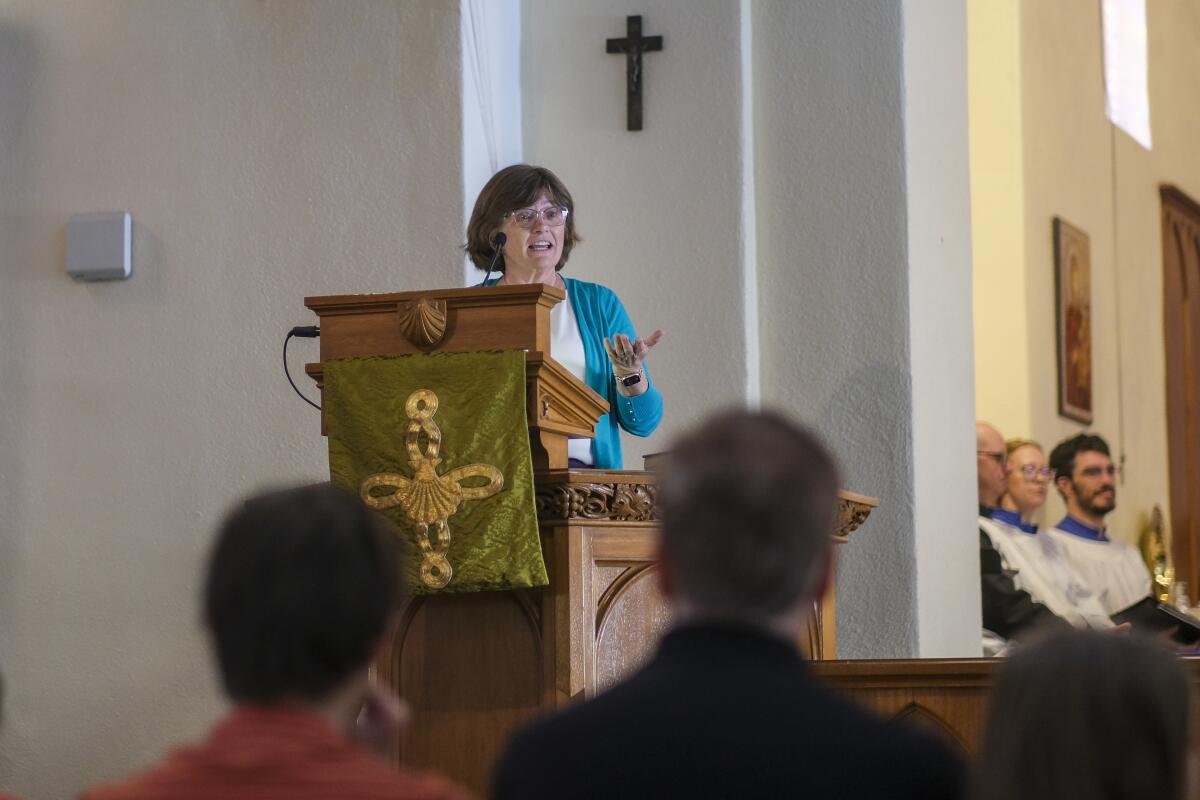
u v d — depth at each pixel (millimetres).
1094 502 16250
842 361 11031
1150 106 22016
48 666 11109
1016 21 17859
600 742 3291
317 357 10906
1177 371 22172
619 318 8516
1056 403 18375
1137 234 21250
